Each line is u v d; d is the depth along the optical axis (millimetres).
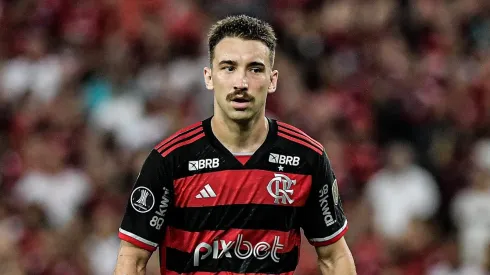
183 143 18734
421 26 52562
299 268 36531
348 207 41594
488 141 47188
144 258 18953
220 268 18609
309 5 54781
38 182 44938
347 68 51156
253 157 18688
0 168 47062
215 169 18594
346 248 19719
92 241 41094
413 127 47281
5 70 53688
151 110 48594
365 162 45031
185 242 18719
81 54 54188
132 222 18750
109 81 51156
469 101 49375
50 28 56750
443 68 50812
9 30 56656
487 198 42406
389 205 42406
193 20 53094
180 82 50062
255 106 18328
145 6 55000
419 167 43906
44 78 52469
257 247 18594
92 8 56562
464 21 54500
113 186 44375
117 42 53719
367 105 48750
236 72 18234
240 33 18328
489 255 38375
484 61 52000
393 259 39812
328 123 46812
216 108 18750
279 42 51688
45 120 49438
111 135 48000
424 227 40875
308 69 51125
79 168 46000
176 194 18656
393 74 49219
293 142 18984
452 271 39531
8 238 40000
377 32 52438
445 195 43750
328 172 19266
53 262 40719
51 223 44031
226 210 18547
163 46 52375
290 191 18797
